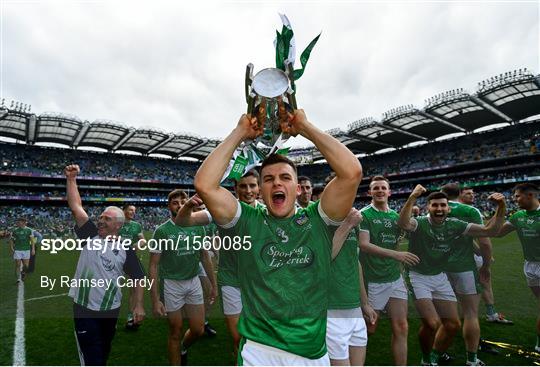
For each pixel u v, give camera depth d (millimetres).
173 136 32094
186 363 3057
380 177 2855
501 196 2805
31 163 30750
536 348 3176
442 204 2867
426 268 2865
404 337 2621
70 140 31781
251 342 1606
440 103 25594
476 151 31734
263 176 1637
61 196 30438
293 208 1671
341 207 1551
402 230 2859
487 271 3850
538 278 3570
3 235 7363
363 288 2672
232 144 1564
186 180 38562
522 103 25156
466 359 3010
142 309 2836
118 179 33844
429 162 34812
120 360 3143
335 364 2316
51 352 3428
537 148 27531
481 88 23297
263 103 1537
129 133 30625
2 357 3324
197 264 3076
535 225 3547
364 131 32781
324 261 1604
